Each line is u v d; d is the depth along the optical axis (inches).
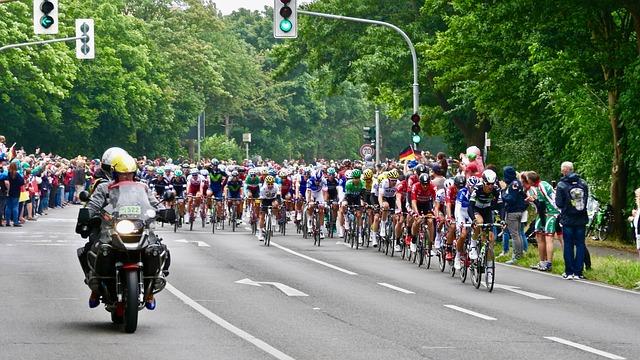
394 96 2647.6
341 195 1524.4
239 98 5221.5
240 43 5974.4
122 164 649.6
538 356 576.1
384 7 2493.8
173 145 4544.8
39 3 1358.3
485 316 744.3
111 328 656.4
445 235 1077.1
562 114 1641.2
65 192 2518.5
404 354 574.2
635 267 1063.0
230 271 1051.9
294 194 1871.3
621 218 1576.0
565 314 764.0
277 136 5649.6
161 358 551.5
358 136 6240.2
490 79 1739.7
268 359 550.9
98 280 646.5
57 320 688.4
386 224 1305.4
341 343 609.0
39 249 1279.5
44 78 3014.3
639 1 1418.6
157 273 647.1
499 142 2215.8
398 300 834.2
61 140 3582.7
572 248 1038.4
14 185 1695.4
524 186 1240.2
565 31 1556.3
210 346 591.8
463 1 1712.6
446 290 916.6
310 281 971.3
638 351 599.8
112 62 3656.5
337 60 2571.4
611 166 1595.7
